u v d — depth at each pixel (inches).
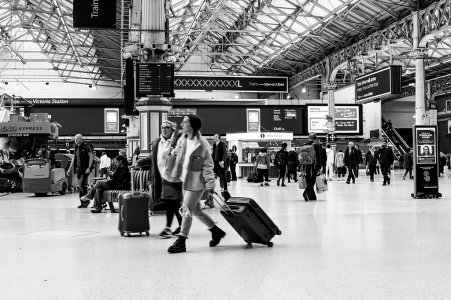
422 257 219.1
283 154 863.1
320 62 1517.0
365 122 1683.1
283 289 165.2
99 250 243.8
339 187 792.3
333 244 254.8
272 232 250.5
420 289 164.4
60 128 1556.3
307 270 194.4
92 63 1689.2
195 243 263.3
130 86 538.0
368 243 256.8
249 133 1315.2
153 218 379.6
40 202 560.7
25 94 1833.2
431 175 553.9
